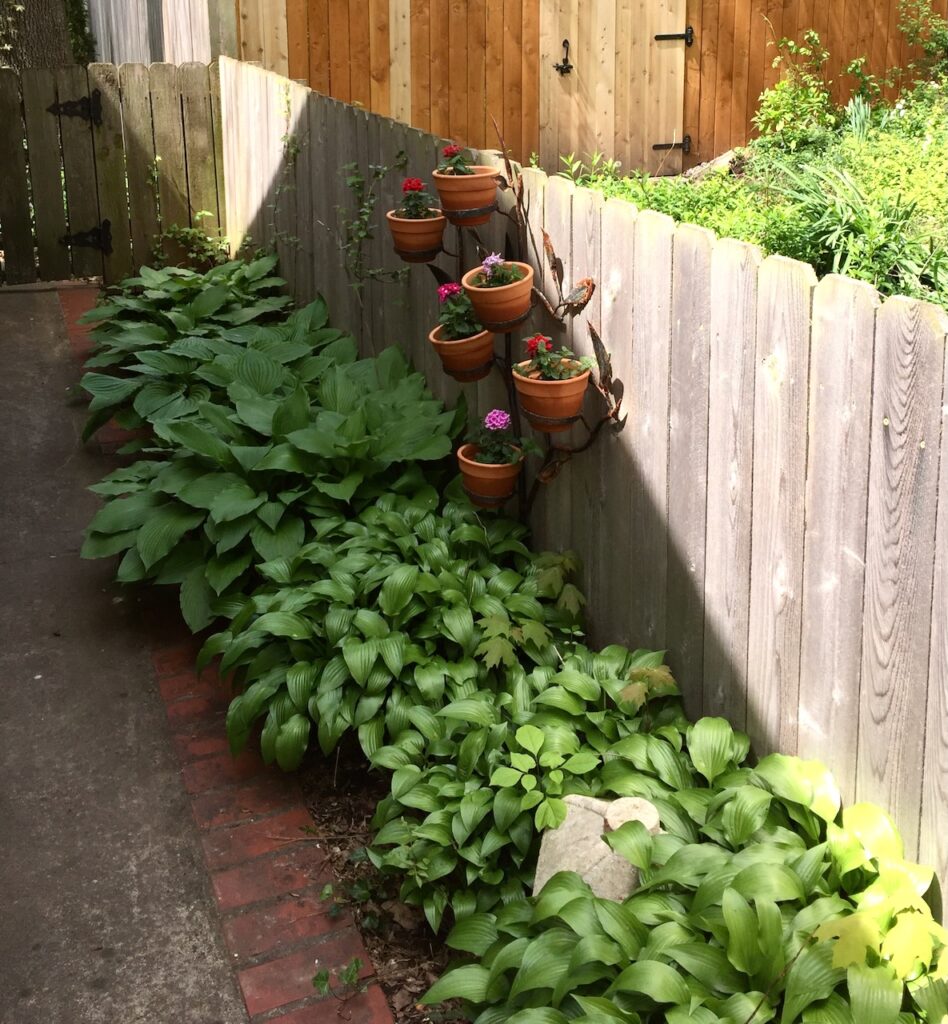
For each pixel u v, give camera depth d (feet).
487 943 10.28
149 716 14.43
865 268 19.79
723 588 11.64
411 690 12.87
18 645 15.60
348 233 19.44
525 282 13.60
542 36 30.17
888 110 31.50
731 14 31.94
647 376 12.34
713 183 26.61
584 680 12.25
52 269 25.57
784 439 10.57
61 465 19.53
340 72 28.53
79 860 12.26
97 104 24.95
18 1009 10.55
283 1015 10.49
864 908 9.17
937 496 9.03
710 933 9.61
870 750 10.03
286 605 13.53
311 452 15.16
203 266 26.18
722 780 10.93
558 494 14.40
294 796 13.20
